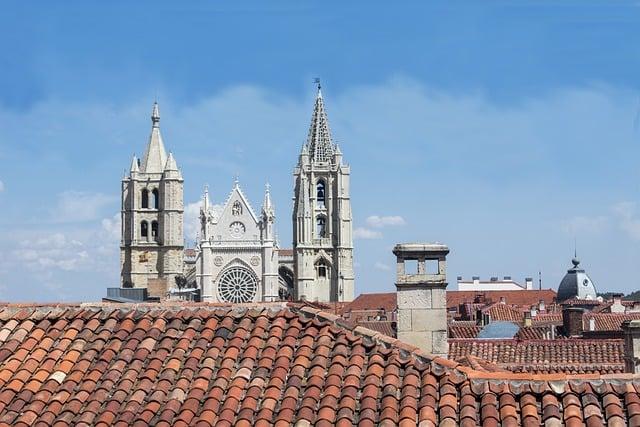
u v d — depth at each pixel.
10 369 24.36
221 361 24.52
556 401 22.50
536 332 82.44
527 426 21.62
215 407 22.66
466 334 86.06
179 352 24.73
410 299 32.94
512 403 22.38
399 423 21.81
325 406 22.44
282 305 26.84
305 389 23.25
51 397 23.36
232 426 22.08
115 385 23.72
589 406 22.22
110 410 22.66
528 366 51.53
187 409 22.55
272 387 23.20
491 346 56.69
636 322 34.94
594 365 51.53
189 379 23.77
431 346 32.66
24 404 23.09
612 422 21.67
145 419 22.28
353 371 23.59
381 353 24.42
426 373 23.48
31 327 26.25
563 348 56.12
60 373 24.11
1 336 25.83
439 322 32.78
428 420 21.78
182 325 26.14
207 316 26.41
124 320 26.30
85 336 25.62
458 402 22.62
